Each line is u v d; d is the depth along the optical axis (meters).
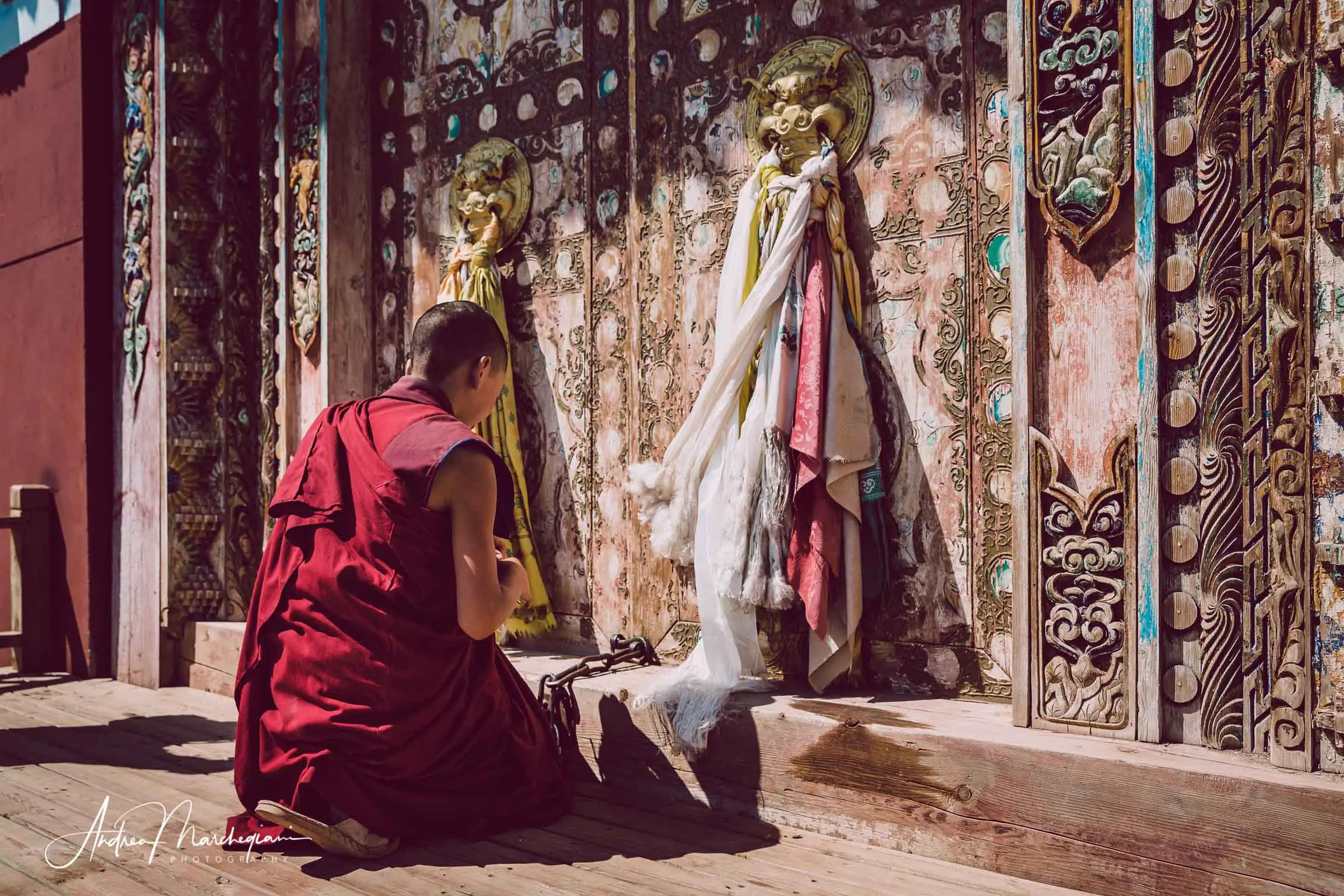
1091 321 2.42
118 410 5.01
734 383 3.12
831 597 2.93
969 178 2.90
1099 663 2.39
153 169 4.77
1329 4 2.04
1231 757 2.19
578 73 3.88
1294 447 2.10
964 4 2.91
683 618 3.50
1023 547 2.49
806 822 2.66
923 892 2.23
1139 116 2.33
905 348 3.01
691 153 3.53
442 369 2.74
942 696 2.90
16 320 5.49
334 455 2.59
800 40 3.24
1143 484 2.32
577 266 3.88
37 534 5.23
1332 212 2.03
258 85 4.85
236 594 4.80
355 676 2.47
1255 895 2.02
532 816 2.72
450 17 4.32
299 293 4.56
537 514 4.00
